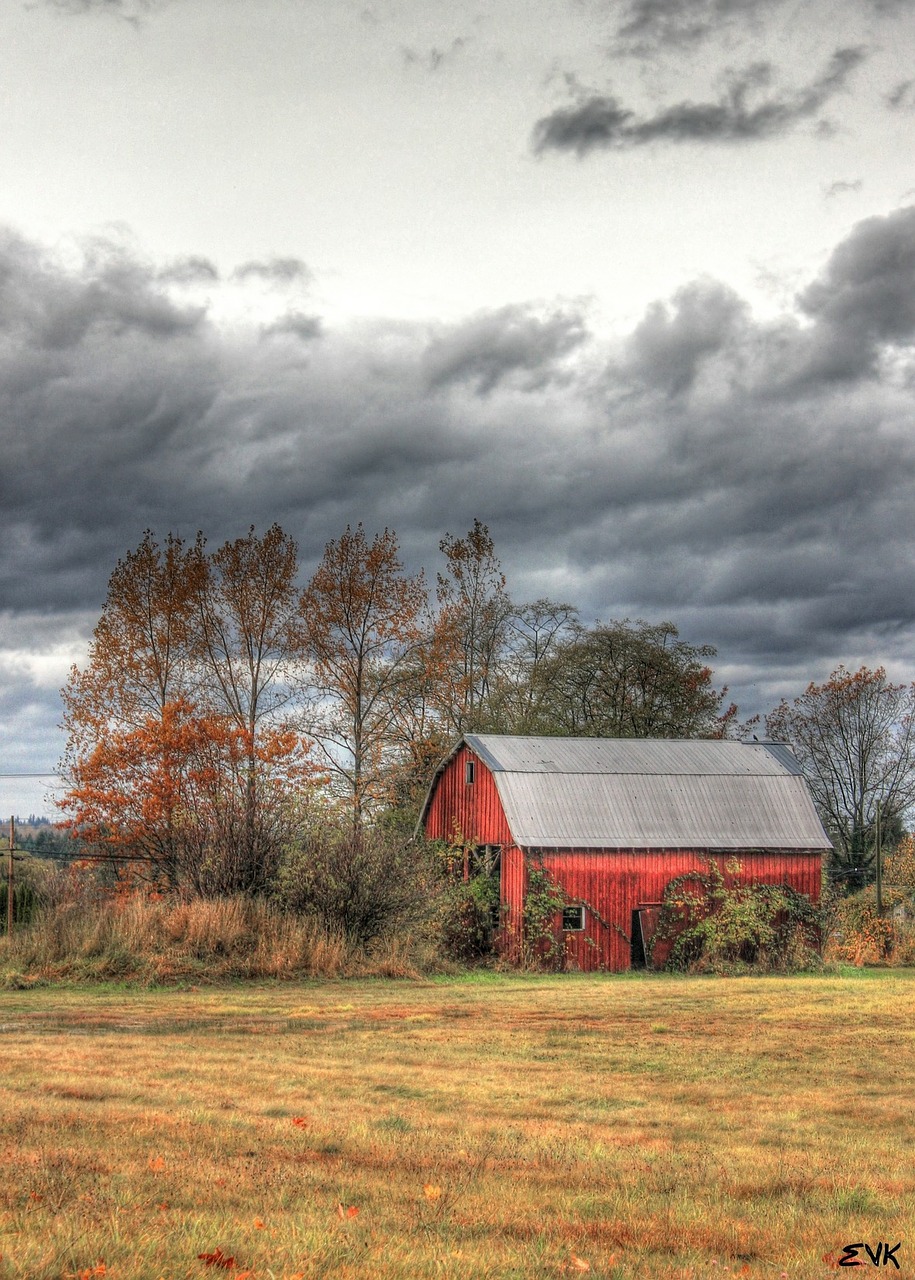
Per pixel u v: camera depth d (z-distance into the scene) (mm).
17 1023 22359
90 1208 8344
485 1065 18078
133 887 42844
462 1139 12219
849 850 68562
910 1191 10750
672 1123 13930
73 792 46062
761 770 49031
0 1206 8234
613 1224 9164
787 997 30234
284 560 50688
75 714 47562
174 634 49438
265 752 47031
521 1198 9805
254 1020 23562
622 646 67562
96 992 27844
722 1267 8047
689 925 44594
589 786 45656
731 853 45531
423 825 51188
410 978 33125
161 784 45125
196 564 49812
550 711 66688
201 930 31719
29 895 36250
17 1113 12383
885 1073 17984
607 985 34125
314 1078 16172
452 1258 7613
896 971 46188
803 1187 10742
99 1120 12180
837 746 69312
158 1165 10016
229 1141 11406
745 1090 16359
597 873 43656
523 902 42656
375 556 50625
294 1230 8055
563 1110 14523
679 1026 23688
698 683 70188
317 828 36781
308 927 33625
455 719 56188
